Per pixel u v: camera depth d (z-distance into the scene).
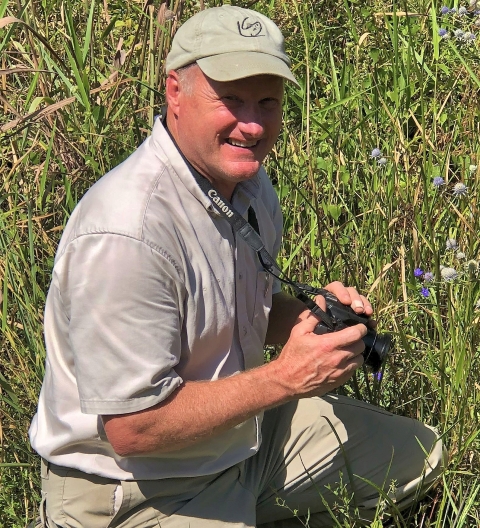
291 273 2.67
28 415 2.41
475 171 2.72
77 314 1.67
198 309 1.76
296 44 3.42
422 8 3.43
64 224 2.60
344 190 2.81
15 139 2.89
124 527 1.88
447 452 2.24
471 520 2.25
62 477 1.87
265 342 2.20
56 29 3.20
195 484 1.90
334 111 3.02
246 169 1.75
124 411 1.67
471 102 3.01
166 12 2.78
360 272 2.62
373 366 1.95
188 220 1.73
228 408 1.73
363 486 2.18
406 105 2.96
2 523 2.34
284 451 2.13
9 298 2.63
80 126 2.74
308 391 1.78
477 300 2.32
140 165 1.73
